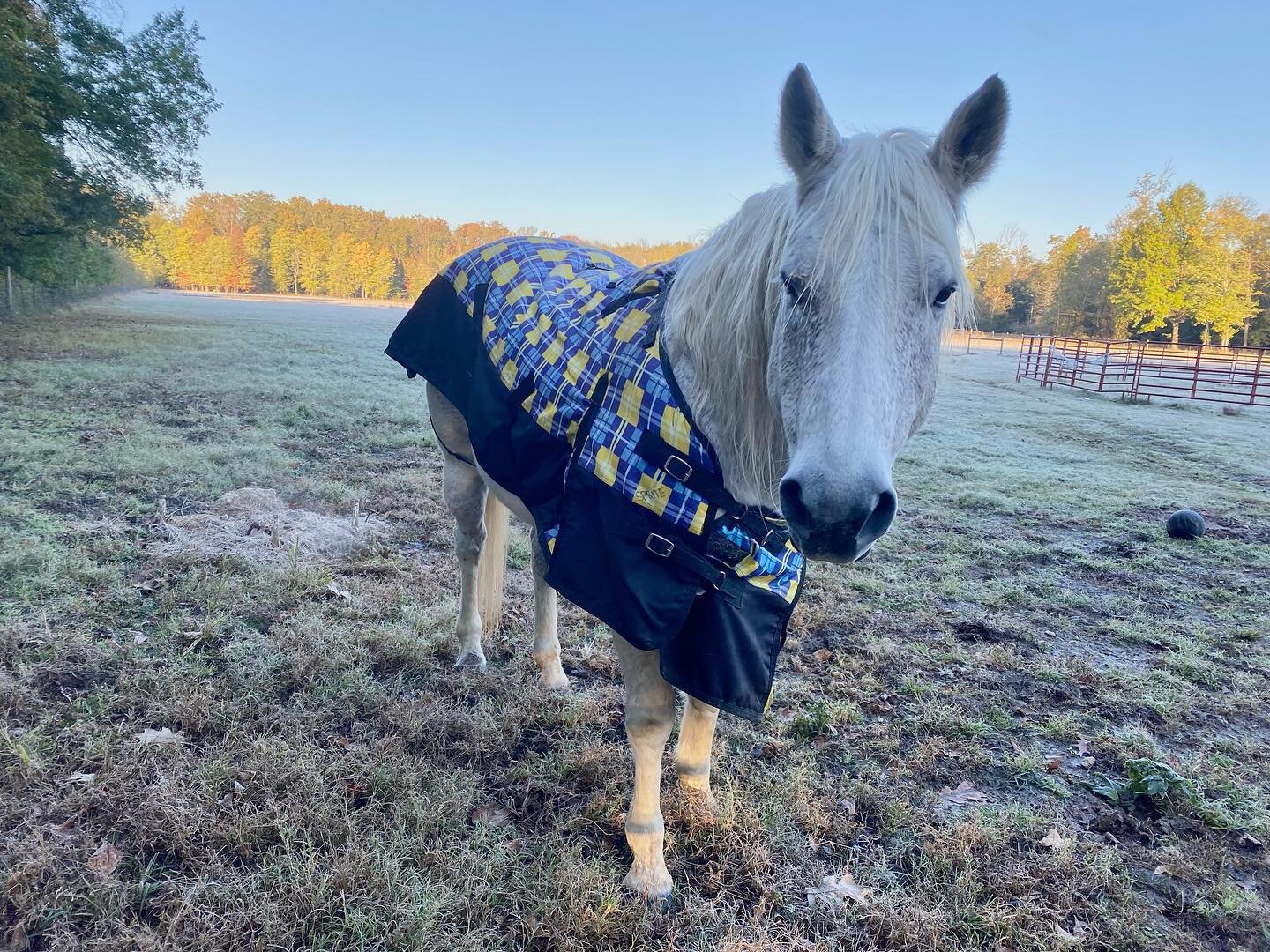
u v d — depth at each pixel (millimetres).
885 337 1233
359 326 29062
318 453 6410
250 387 9867
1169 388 17203
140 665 2564
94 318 22500
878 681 3000
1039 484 7316
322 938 1562
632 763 2283
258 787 2006
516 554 4250
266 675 2578
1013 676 3166
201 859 1753
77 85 15453
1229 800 2326
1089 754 2578
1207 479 8102
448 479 2814
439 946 1573
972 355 29797
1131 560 5035
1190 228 35094
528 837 1961
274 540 3873
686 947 1657
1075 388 19328
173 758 2080
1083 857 2008
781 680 2994
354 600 3287
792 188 1535
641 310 1854
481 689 2703
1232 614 4039
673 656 1641
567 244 2666
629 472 1624
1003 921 1749
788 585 1753
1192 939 1766
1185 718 2889
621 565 1591
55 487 4410
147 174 17219
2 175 11469
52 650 2570
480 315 2408
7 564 3184
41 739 2080
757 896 1829
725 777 2258
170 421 7062
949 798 2270
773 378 1445
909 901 1801
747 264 1554
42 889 1616
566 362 1884
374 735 2334
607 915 1695
